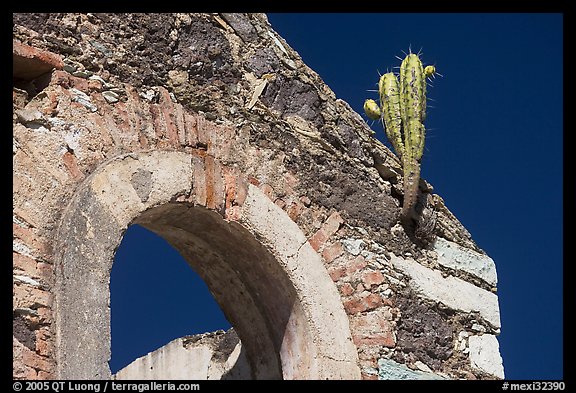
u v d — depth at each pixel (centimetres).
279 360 888
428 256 994
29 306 718
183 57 873
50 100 778
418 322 952
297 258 885
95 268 755
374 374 895
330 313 888
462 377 965
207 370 1148
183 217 848
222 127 877
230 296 903
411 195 971
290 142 923
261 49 934
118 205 785
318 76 967
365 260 931
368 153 980
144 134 822
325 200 928
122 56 834
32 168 752
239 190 868
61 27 803
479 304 1007
